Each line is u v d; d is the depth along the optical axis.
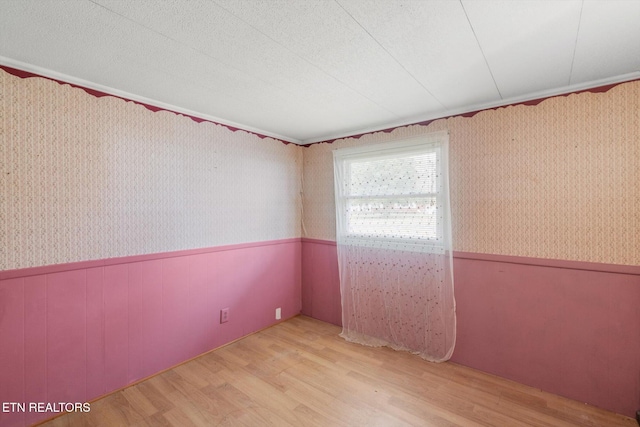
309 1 1.17
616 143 1.84
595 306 1.91
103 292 2.02
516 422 1.79
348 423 1.79
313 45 1.50
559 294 2.02
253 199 3.04
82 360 1.93
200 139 2.58
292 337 2.96
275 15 1.26
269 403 1.96
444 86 1.99
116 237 2.09
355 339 2.91
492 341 2.29
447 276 2.45
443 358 2.49
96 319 1.99
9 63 1.65
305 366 2.42
